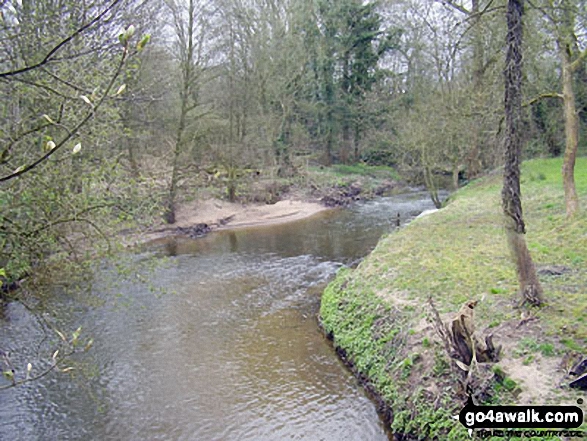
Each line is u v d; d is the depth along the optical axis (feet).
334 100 138.82
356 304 37.93
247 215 95.40
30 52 22.44
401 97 126.52
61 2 23.82
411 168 96.17
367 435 25.52
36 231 23.68
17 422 28.30
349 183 122.42
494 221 52.08
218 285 52.80
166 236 79.92
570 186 42.75
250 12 108.47
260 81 111.14
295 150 125.80
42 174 24.44
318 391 30.25
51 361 35.06
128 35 9.66
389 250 46.91
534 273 26.99
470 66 81.56
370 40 137.08
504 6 31.30
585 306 25.81
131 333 40.09
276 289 50.88
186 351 36.73
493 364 22.45
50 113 26.16
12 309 44.09
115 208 33.22
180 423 27.61
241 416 27.96
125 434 26.84
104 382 32.42
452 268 37.70
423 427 22.85
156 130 83.87
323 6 134.21
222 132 97.86
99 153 32.07
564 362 21.49
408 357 27.50
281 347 36.88
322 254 64.90
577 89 75.25
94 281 35.94
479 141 89.35
